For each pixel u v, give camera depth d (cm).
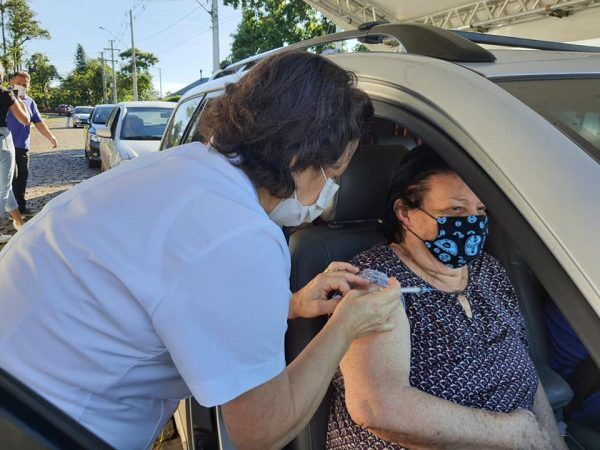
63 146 1673
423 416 124
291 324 155
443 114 111
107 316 81
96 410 87
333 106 91
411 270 145
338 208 171
